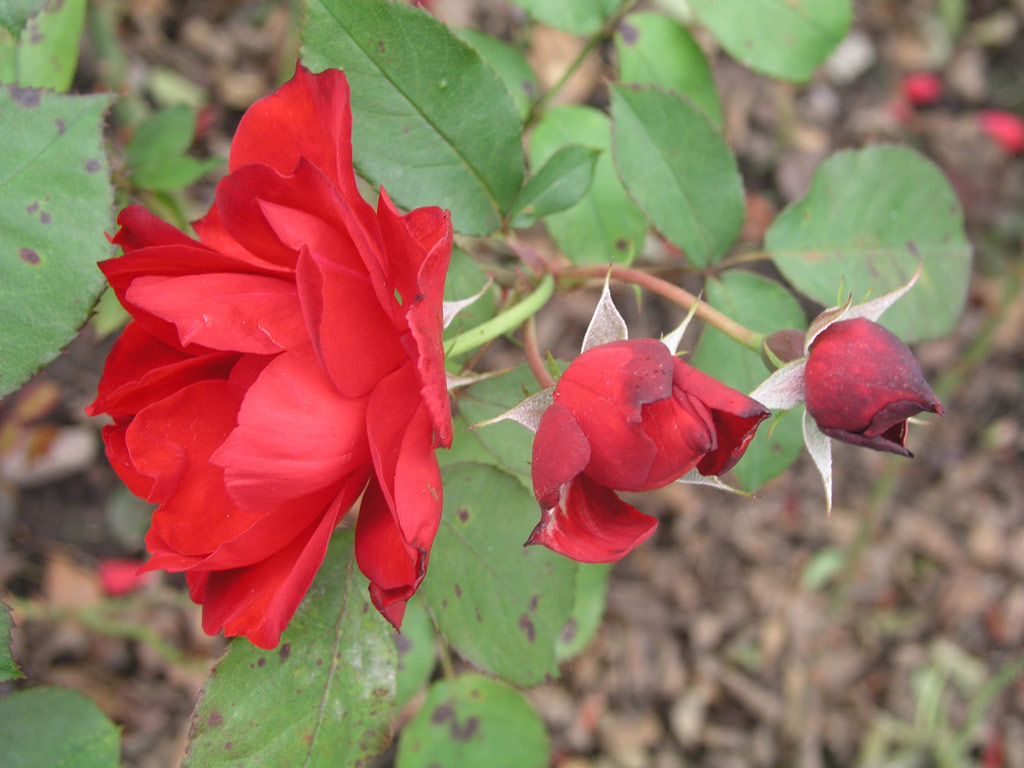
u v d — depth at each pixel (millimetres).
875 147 199
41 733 166
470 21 452
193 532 126
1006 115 555
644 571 469
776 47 202
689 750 445
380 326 122
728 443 124
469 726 232
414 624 229
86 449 372
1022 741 472
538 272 174
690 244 191
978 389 531
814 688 470
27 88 136
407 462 115
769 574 482
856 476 510
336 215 119
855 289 200
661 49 212
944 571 504
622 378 122
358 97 160
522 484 168
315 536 116
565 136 221
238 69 434
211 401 130
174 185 218
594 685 446
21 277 136
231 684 144
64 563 359
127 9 416
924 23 584
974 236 556
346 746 148
